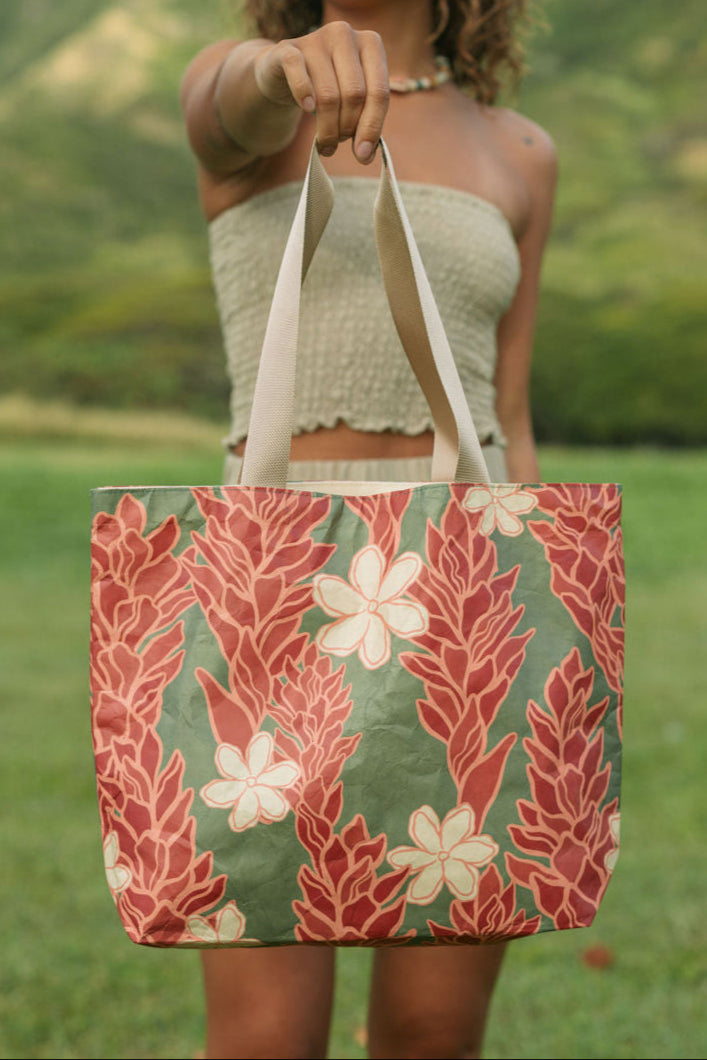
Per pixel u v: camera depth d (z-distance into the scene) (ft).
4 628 31.45
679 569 40.91
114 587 5.10
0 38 183.21
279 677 5.09
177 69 173.88
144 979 12.19
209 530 5.10
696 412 97.25
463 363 6.81
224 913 5.00
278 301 5.28
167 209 152.76
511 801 5.12
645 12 167.12
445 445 5.57
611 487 5.40
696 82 155.84
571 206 137.90
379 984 6.81
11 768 19.36
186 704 5.06
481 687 5.12
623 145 148.46
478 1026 6.82
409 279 5.54
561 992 11.80
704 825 16.29
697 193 138.62
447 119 7.20
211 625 5.07
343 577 5.13
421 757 5.06
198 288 116.16
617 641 5.44
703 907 13.62
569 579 5.27
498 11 7.88
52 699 24.14
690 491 57.88
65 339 105.91
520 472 7.55
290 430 5.26
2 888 14.46
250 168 6.78
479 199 7.01
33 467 66.08
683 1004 11.51
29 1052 10.77
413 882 5.04
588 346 101.65
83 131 161.99
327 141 5.31
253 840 5.00
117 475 65.10
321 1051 6.79
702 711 22.70
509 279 7.09
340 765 5.02
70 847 15.84
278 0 7.72
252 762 5.03
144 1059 10.66
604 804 5.35
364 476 6.59
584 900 5.21
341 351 6.61
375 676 5.07
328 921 5.01
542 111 154.20
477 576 5.17
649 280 117.91
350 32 5.28
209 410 98.43
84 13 182.91
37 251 139.44
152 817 5.03
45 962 12.50
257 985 6.59
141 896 5.00
